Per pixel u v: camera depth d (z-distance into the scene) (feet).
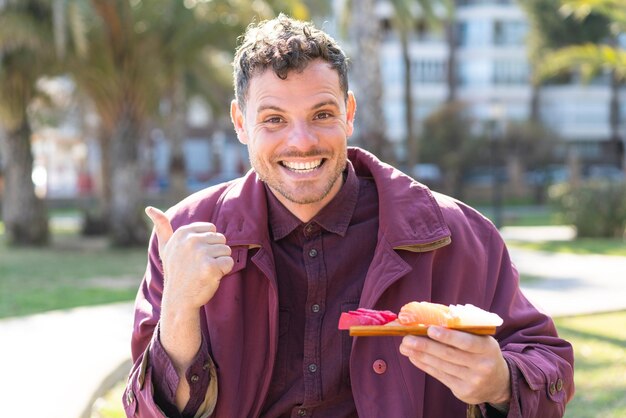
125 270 36.58
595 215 51.39
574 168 99.55
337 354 6.79
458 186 114.62
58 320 21.76
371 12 47.80
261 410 6.89
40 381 15.21
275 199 7.06
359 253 7.05
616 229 51.75
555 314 22.41
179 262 6.08
